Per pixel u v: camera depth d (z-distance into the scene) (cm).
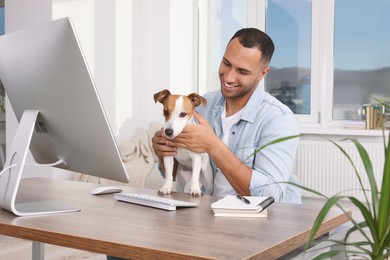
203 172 201
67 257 346
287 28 511
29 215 147
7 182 153
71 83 145
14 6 471
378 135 449
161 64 538
